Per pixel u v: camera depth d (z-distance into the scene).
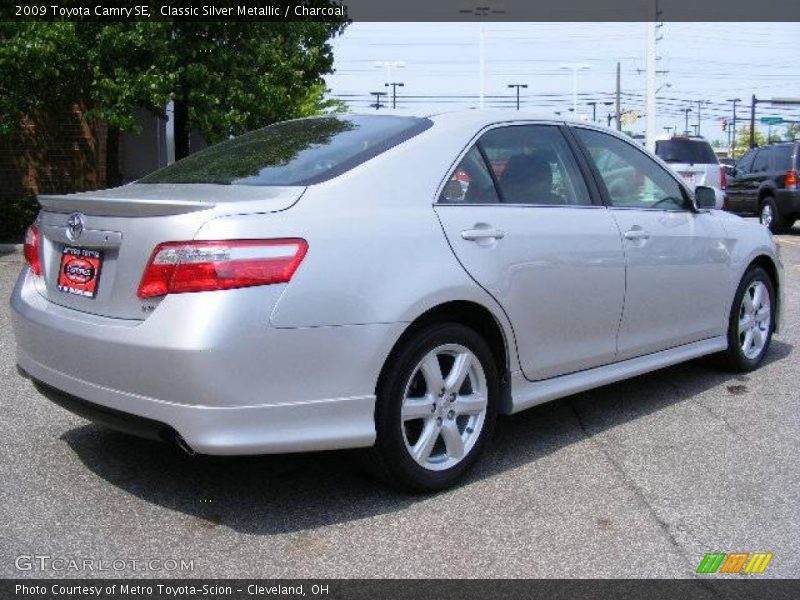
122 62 11.70
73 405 3.60
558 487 3.96
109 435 4.49
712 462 4.29
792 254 13.29
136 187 4.03
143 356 3.22
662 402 5.31
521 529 3.52
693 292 5.25
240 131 12.77
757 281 6.00
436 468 3.83
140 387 3.27
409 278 3.60
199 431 3.18
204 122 12.20
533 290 4.15
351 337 3.42
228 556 3.25
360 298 3.45
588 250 4.44
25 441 4.38
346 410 3.44
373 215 3.60
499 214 4.08
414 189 3.82
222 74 12.46
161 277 3.25
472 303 3.87
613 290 4.61
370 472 3.77
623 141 5.11
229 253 3.19
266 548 3.32
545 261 4.20
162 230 3.28
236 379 3.18
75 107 15.38
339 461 4.21
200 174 4.04
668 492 3.92
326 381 3.38
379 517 3.60
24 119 15.27
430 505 3.74
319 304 3.34
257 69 12.79
